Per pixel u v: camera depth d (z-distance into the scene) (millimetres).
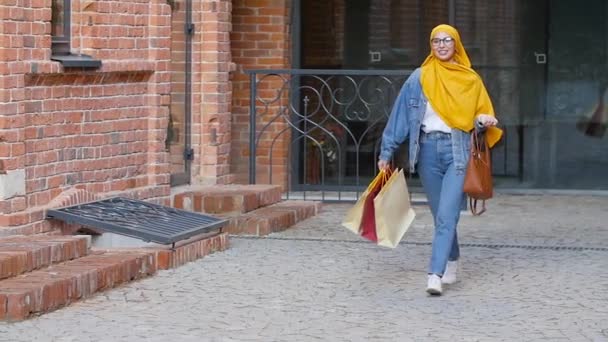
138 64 16531
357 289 13281
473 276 14070
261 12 20875
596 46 21625
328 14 21547
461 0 21672
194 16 18766
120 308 12102
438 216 12953
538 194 21703
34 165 14570
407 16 21547
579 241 16766
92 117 15750
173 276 13703
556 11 21609
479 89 12906
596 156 21828
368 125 21672
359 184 21703
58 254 12977
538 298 12922
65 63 14812
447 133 12883
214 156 18938
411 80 13031
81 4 15578
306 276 13930
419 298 12867
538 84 21781
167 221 15086
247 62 20984
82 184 15617
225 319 11781
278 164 21141
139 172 16953
